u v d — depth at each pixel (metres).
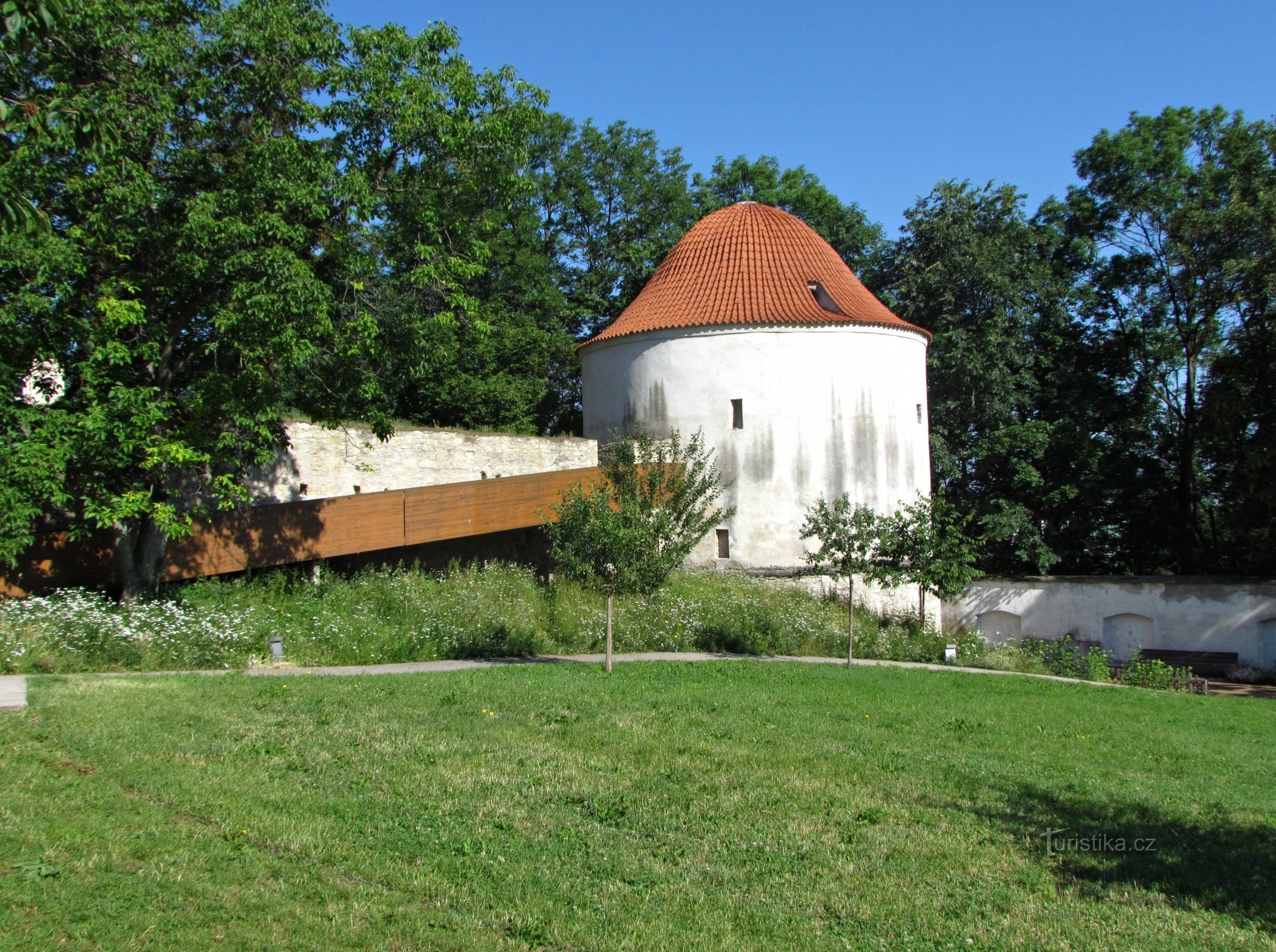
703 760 9.82
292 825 7.22
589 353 30.69
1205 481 37.84
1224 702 18.84
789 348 27.66
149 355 14.82
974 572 20.75
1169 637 29.38
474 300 17.39
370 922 5.85
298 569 19.98
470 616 18.67
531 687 13.39
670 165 43.78
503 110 16.86
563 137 42.34
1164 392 37.75
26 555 16.31
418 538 20.97
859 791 9.09
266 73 15.19
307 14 15.97
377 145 16.67
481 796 8.22
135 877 6.11
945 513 21.61
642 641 20.25
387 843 7.09
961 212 34.62
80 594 15.13
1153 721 15.16
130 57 14.48
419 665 15.96
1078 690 18.59
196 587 17.42
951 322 34.19
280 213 14.88
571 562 15.66
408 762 9.06
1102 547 39.00
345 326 16.11
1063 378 35.56
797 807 8.50
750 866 7.12
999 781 9.80
